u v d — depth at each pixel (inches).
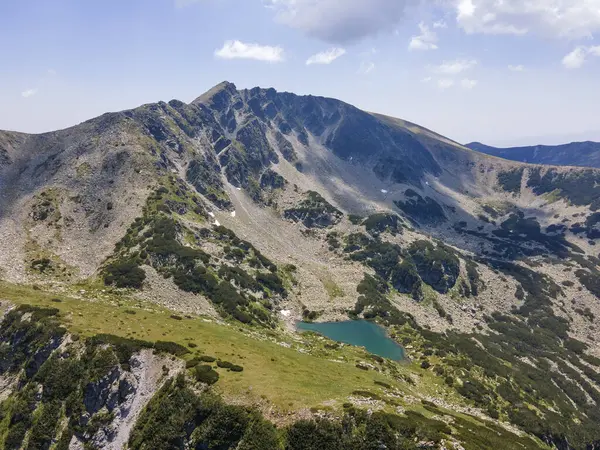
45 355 2893.7
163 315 3811.5
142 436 2258.9
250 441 2007.9
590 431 3939.5
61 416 2541.8
